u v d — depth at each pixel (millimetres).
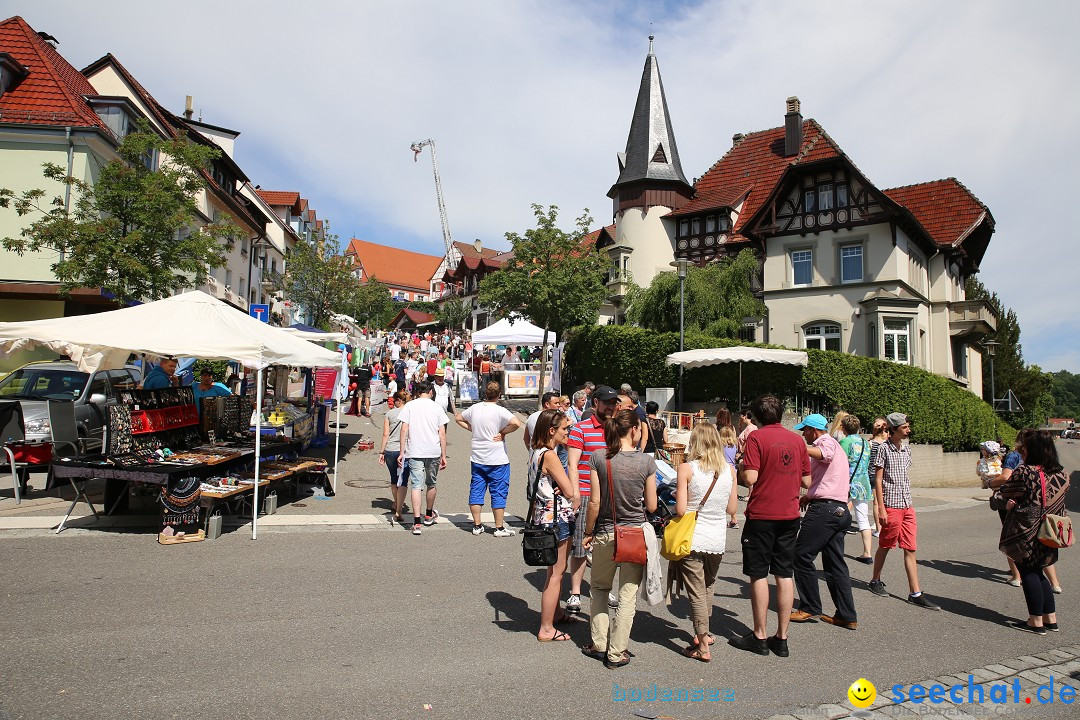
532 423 8281
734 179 37500
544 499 5184
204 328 8562
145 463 7750
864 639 5602
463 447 17062
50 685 4023
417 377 24922
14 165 20172
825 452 5984
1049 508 6004
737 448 10844
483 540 8375
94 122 20891
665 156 37562
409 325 75312
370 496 10836
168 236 17094
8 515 8484
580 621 5668
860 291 27562
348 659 4633
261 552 7301
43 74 21688
